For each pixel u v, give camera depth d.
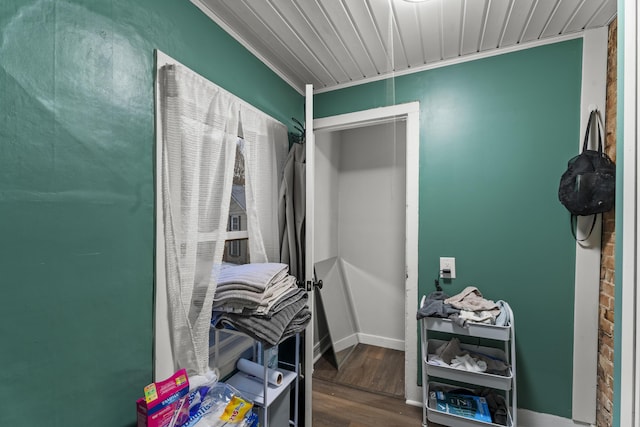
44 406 0.79
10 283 0.72
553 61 1.58
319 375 2.23
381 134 2.71
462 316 1.53
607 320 1.43
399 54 1.74
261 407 1.23
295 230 1.73
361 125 2.13
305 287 1.54
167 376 1.11
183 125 1.11
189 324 1.15
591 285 1.52
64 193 0.83
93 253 0.90
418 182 1.90
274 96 1.83
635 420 0.62
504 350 1.68
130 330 1.00
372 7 1.32
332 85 2.15
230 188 1.32
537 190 1.62
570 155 1.56
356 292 2.82
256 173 1.56
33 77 0.76
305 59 1.79
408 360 1.91
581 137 1.53
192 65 1.23
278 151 1.77
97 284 0.91
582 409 1.54
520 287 1.67
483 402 1.63
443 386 1.78
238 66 1.51
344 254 2.87
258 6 1.32
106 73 0.92
